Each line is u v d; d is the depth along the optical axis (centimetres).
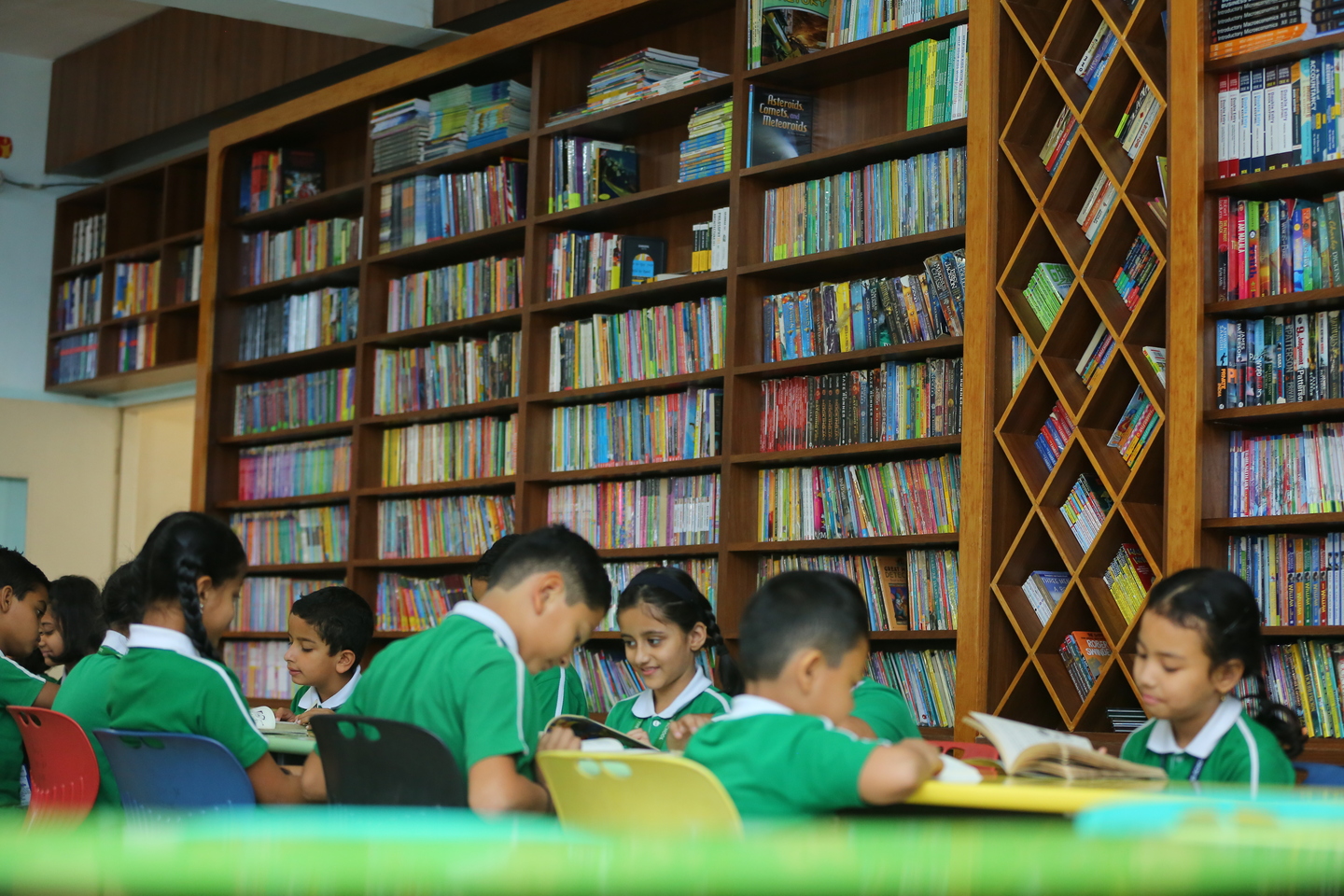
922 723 347
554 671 292
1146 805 113
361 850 58
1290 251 284
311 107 536
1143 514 303
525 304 446
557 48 455
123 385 677
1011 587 322
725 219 397
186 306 618
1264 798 136
